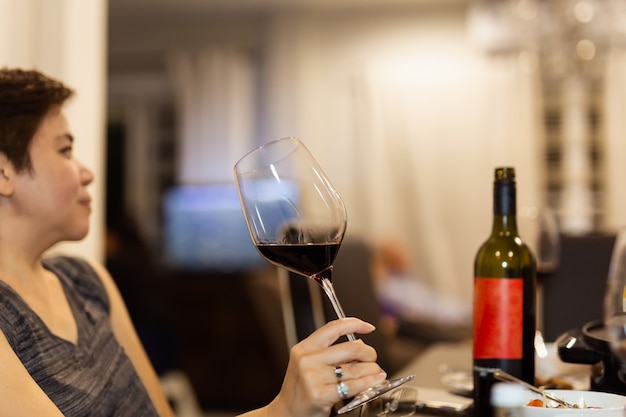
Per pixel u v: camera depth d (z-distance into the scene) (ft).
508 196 3.77
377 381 3.00
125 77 19.35
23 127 4.15
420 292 17.21
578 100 16.61
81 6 7.25
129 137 19.40
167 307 14.44
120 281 13.66
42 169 4.19
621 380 3.54
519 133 16.93
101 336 4.50
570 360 3.75
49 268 4.59
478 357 3.73
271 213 3.22
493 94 17.12
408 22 17.62
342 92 17.88
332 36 17.92
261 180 3.24
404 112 17.62
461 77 17.35
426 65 17.52
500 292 3.69
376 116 17.69
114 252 13.65
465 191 17.26
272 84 18.06
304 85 17.93
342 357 3.00
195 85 18.44
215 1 16.92
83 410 3.99
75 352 4.13
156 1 16.79
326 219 3.22
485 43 12.46
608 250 6.04
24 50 6.69
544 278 5.76
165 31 18.51
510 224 3.78
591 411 3.01
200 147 18.39
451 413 3.81
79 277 4.78
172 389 13.82
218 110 18.34
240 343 15.67
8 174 4.13
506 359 3.67
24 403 3.42
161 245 18.84
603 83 16.49
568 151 16.71
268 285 9.36
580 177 16.63
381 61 17.72
